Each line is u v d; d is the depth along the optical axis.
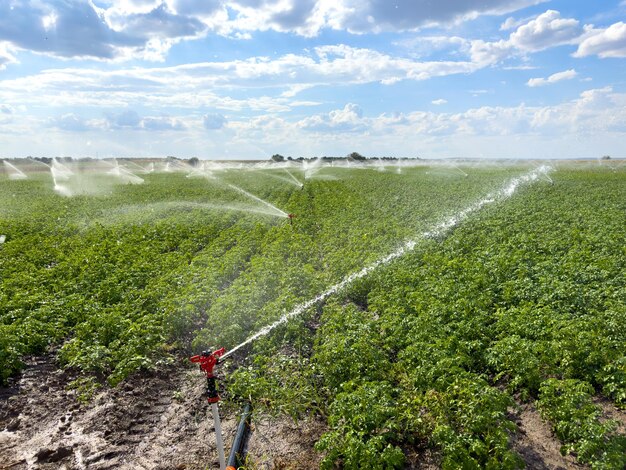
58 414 9.88
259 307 14.55
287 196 46.66
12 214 36.34
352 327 12.23
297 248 21.55
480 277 14.93
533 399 9.85
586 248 18.50
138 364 10.96
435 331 11.45
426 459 8.28
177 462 8.38
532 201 34.22
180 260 19.98
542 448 8.43
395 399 9.30
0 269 18.88
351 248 21.27
